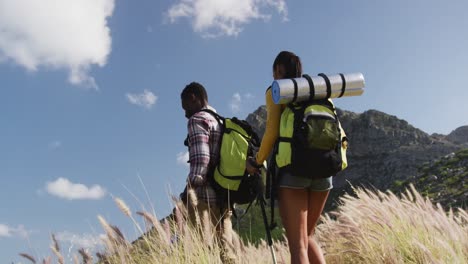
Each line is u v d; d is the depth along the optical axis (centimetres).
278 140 369
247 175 461
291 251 367
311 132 349
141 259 426
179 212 429
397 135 13112
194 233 438
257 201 453
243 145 467
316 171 353
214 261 426
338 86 367
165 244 422
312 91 359
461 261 468
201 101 492
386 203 625
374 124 13450
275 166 381
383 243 553
